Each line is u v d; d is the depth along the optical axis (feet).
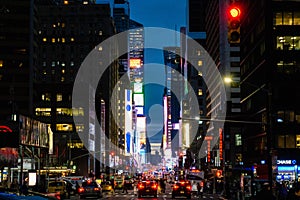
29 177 160.35
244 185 156.35
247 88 326.03
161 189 285.23
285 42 269.64
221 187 288.92
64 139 524.52
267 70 267.18
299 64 267.39
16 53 478.18
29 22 482.28
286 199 118.01
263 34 277.44
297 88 263.90
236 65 519.19
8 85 470.39
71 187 246.88
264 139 271.28
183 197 229.25
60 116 532.32
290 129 259.39
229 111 466.29
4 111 462.19
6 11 480.23
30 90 474.90
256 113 295.28
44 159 300.20
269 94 122.11
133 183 397.39
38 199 39.42
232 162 361.92
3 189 44.50
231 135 385.50
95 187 208.13
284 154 257.14
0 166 198.80
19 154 222.48
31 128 238.27
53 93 536.83
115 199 206.69
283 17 271.49
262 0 279.90
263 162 267.80
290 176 254.27
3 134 206.28
